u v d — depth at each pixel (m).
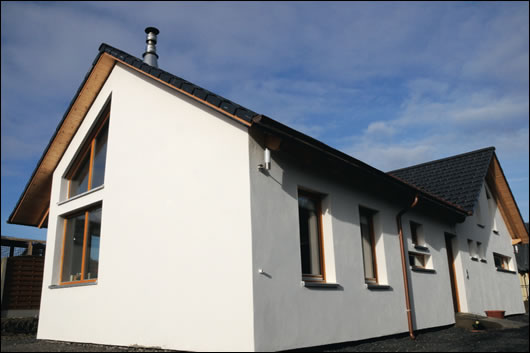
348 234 7.37
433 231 10.58
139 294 6.75
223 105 5.88
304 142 6.09
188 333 5.88
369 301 7.45
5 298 10.30
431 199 9.49
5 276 10.37
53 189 10.11
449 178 13.95
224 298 5.57
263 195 5.85
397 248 8.75
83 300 7.82
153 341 6.34
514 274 15.92
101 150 9.23
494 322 9.59
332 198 7.21
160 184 6.96
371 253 8.30
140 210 7.19
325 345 6.23
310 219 6.93
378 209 8.48
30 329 9.87
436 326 9.51
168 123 7.11
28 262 10.86
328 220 7.06
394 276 8.39
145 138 7.50
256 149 5.92
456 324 10.30
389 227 8.69
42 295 9.12
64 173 9.99
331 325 6.42
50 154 10.08
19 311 10.46
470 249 12.99
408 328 8.38
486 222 14.71
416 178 15.05
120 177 7.82
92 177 9.27
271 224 5.85
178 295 6.16
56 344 7.61
